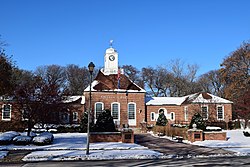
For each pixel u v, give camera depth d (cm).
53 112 3344
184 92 8462
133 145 2769
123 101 5188
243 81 6500
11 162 1917
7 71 3219
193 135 3192
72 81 8894
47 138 2781
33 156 2094
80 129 4547
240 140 3266
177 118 5712
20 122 3819
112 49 5756
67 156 2098
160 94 8750
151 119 5616
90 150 2461
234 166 1680
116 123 5088
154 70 8706
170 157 2122
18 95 3166
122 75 5456
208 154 2261
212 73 8731
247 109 4012
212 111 5425
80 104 5147
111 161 1939
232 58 6694
